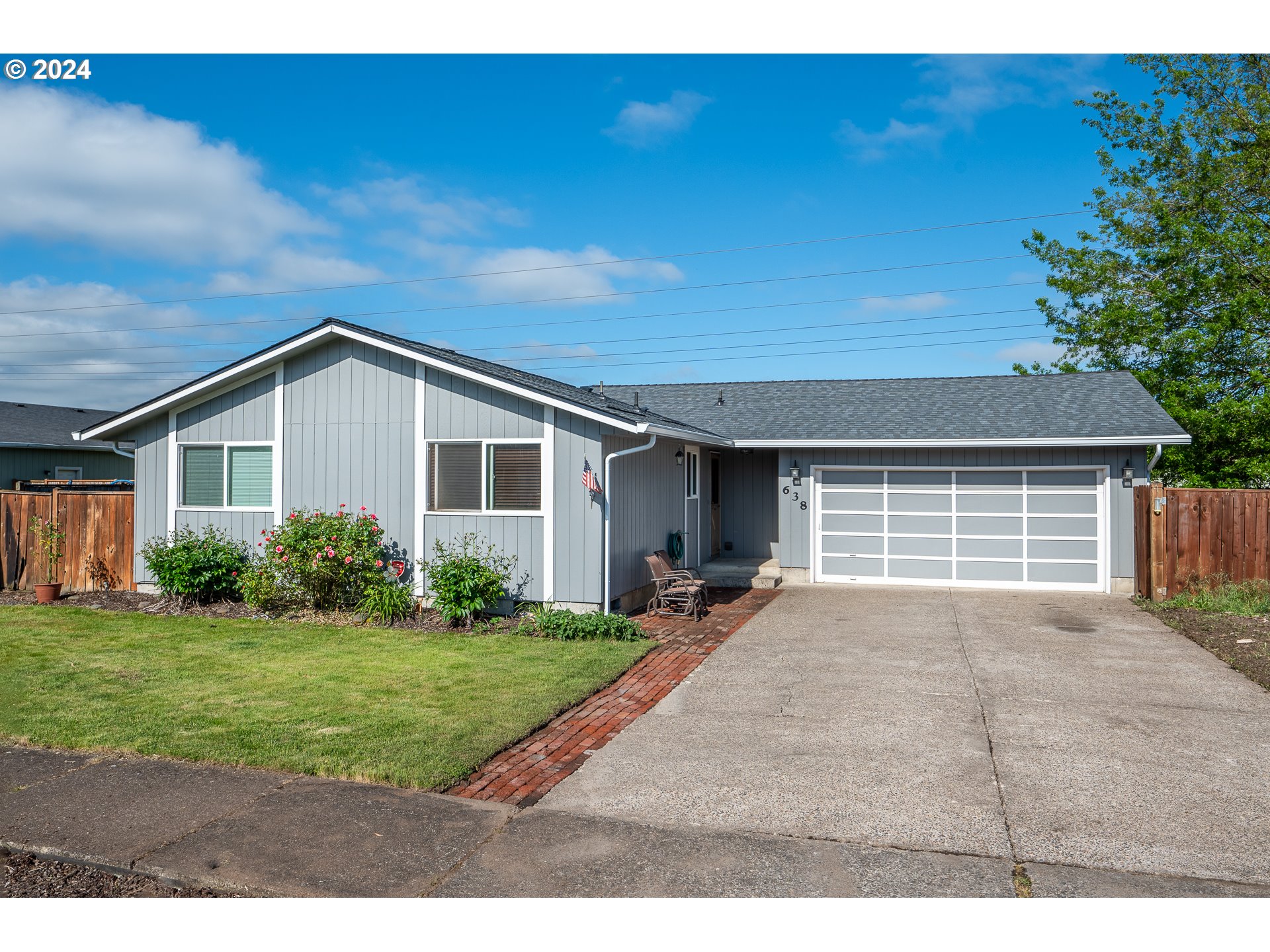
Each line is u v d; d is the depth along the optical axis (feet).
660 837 15.08
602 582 36.01
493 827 15.48
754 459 58.59
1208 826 15.53
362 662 28.86
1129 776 18.12
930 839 15.01
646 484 42.93
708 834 15.23
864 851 14.53
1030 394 54.70
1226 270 72.43
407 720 21.93
